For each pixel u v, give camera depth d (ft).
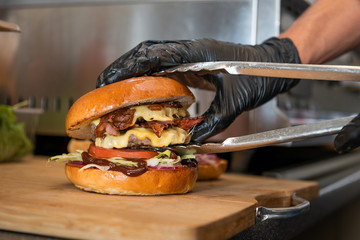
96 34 2.32
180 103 1.48
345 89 3.00
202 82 1.61
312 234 2.56
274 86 1.64
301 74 1.26
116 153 1.37
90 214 1.05
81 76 2.36
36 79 2.45
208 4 2.11
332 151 3.15
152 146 1.38
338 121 1.33
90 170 1.34
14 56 2.48
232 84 1.60
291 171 2.15
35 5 2.43
